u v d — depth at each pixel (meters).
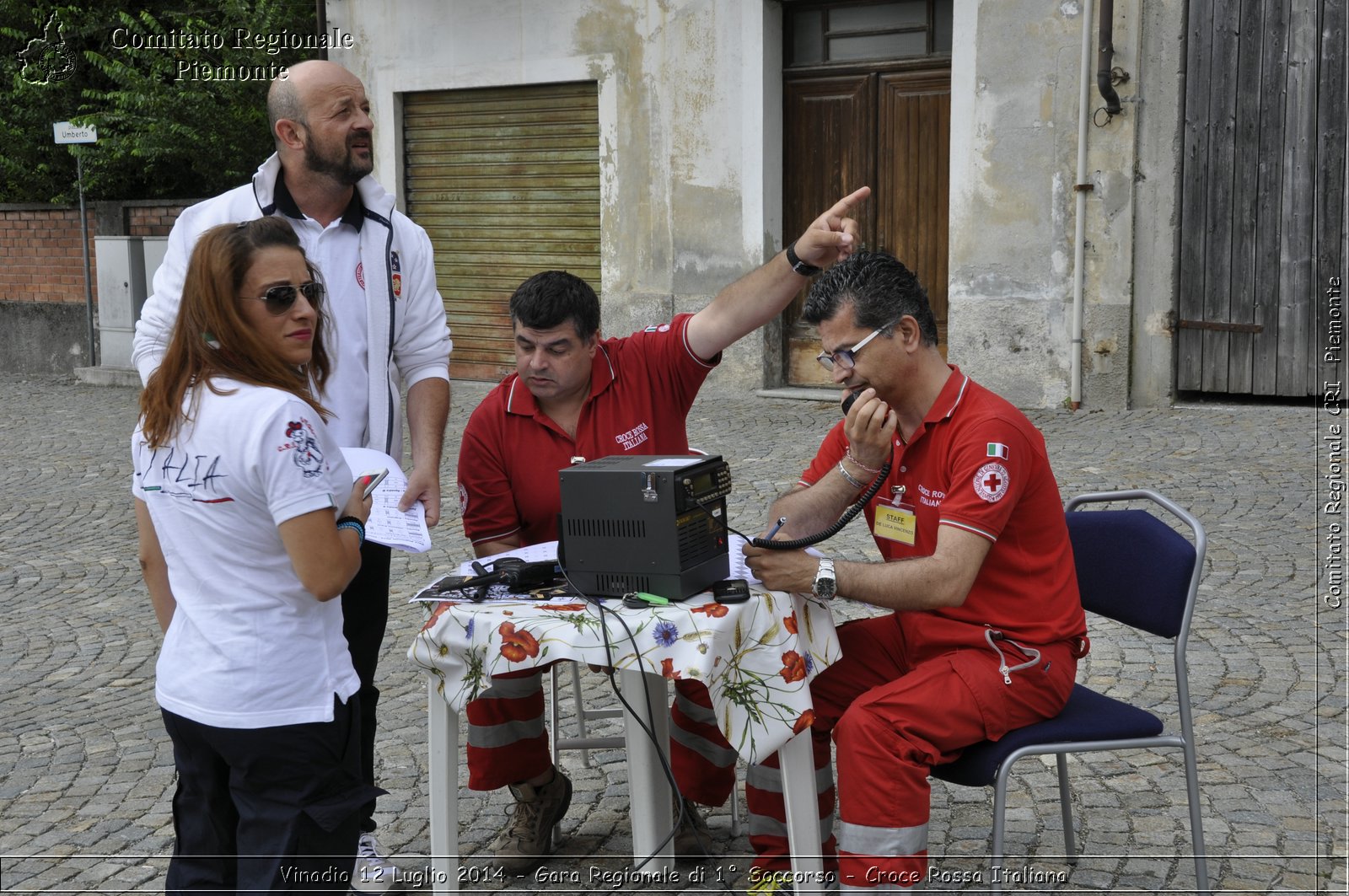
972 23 9.04
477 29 11.20
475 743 3.42
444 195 11.84
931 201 9.76
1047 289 9.08
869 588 2.78
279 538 2.45
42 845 3.77
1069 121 8.82
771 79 10.04
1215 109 8.45
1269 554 5.77
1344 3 8.00
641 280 10.79
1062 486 7.04
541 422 3.40
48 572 6.72
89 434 10.39
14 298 13.77
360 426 3.43
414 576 6.30
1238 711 4.25
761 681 2.76
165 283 3.28
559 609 2.77
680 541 2.72
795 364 10.52
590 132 10.93
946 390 2.96
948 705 2.79
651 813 3.33
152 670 5.28
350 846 2.62
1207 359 8.77
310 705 2.50
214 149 12.47
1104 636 4.97
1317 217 8.28
